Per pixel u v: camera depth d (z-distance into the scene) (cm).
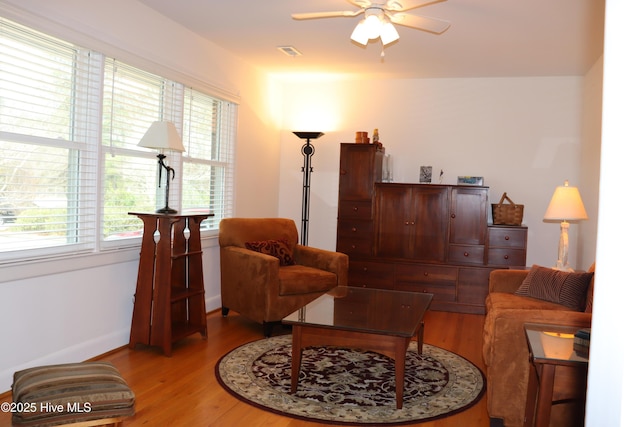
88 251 333
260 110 572
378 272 539
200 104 466
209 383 304
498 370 254
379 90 593
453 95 570
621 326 91
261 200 587
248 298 421
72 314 322
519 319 253
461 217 519
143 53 371
